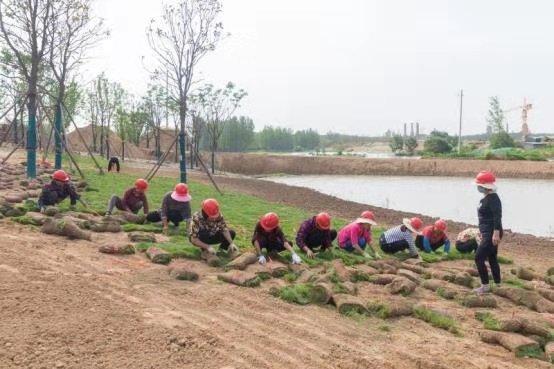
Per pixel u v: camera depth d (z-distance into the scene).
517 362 6.06
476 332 6.98
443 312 7.54
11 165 20.61
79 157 33.09
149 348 5.23
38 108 20.42
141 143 61.66
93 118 43.66
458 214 24.88
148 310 6.30
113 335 5.41
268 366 5.23
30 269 7.25
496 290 8.70
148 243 9.38
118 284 7.21
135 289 7.09
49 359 4.79
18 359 4.72
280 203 21.36
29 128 16.89
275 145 125.00
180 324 5.98
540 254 14.20
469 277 9.23
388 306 7.30
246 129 89.19
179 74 19.56
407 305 7.42
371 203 29.22
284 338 6.04
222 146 87.25
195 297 7.11
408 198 32.38
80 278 7.18
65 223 9.52
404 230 11.04
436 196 33.69
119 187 17.61
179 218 10.80
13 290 6.27
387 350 6.04
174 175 29.48
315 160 59.78
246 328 6.20
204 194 19.52
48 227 9.56
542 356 6.25
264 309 6.99
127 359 4.96
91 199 14.12
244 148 90.25
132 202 11.80
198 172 36.53
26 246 8.52
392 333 6.66
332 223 15.65
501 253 13.85
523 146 79.56
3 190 13.75
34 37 17.31
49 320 5.57
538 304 8.20
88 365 4.78
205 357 5.21
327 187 40.06
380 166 59.28
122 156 43.81
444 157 65.56
